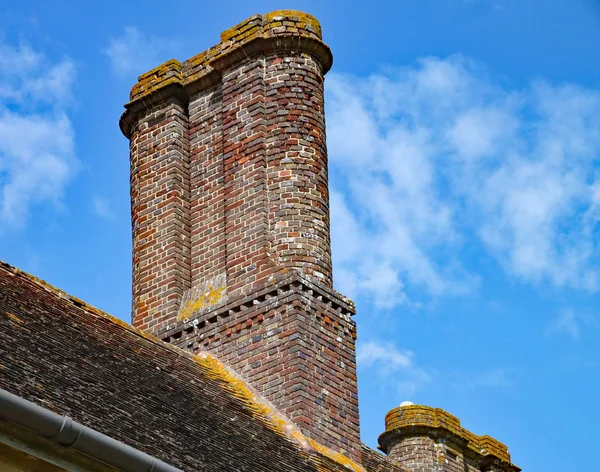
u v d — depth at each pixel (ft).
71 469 39.24
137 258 64.39
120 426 43.34
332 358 59.36
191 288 62.95
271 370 57.93
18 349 44.27
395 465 68.39
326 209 63.05
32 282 51.65
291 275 59.36
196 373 55.98
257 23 65.00
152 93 66.64
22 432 38.17
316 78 65.10
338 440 57.62
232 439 50.01
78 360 47.06
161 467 40.78
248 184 62.64
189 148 66.08
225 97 65.05
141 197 65.51
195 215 64.54
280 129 63.31
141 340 54.49
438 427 77.97
